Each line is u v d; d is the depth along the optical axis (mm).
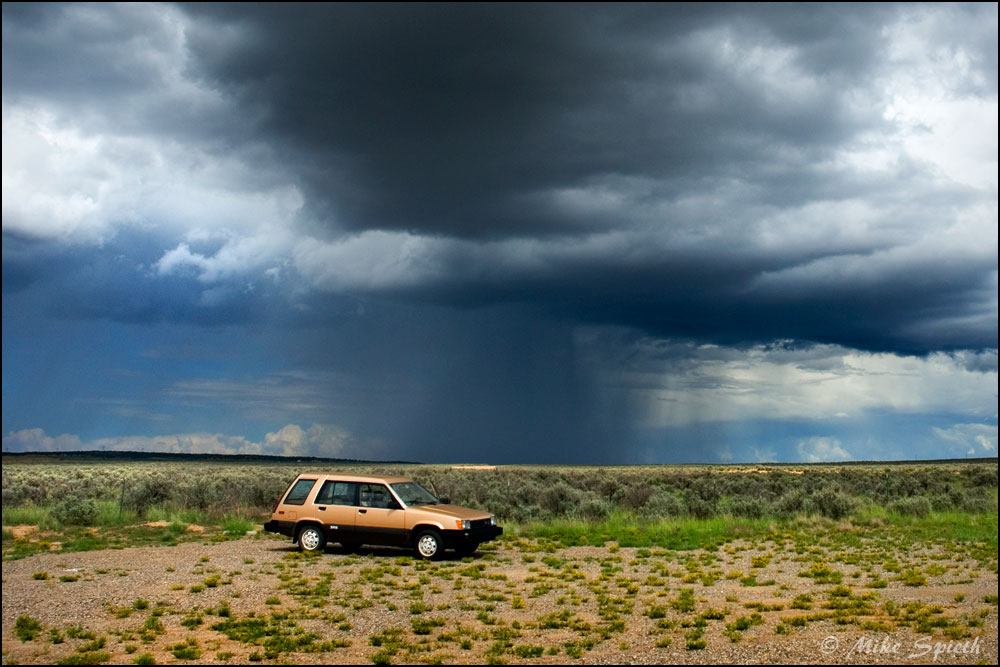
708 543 20750
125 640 10344
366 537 18547
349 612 12109
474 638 10508
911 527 24188
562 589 14109
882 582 14094
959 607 11609
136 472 71312
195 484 36219
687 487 46531
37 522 26094
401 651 9898
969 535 21516
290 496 19516
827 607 12023
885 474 60750
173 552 18969
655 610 11680
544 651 9758
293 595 13367
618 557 18406
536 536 22984
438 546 17953
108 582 14430
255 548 19891
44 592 13375
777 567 16609
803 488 39812
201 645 10164
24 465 105188
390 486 18922
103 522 26469
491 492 34188
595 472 83312
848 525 23859
